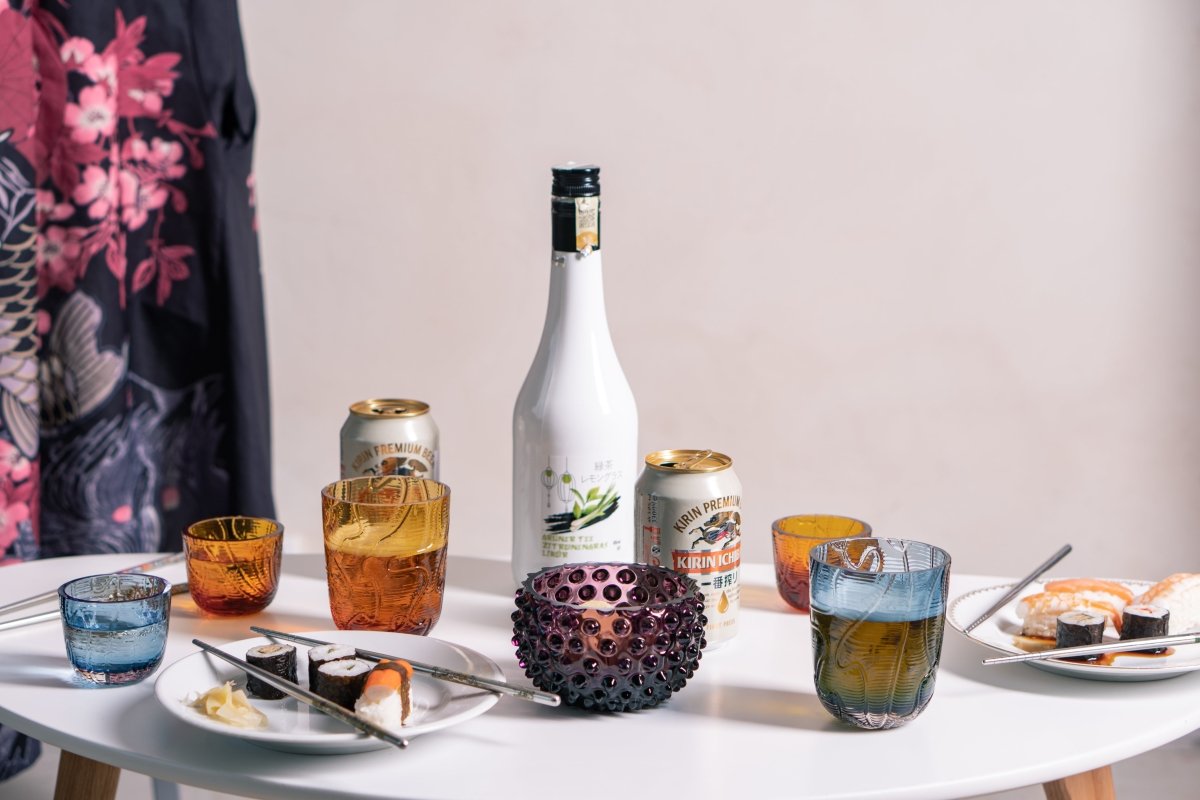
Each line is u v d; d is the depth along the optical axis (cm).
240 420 236
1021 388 246
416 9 246
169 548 239
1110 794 171
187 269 233
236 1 231
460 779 148
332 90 248
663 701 157
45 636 168
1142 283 242
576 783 148
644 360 250
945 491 249
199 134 230
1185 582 166
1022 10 238
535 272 250
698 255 247
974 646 167
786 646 168
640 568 161
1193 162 238
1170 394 244
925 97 241
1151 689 160
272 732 148
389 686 150
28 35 217
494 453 257
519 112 246
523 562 171
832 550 157
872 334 246
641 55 243
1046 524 249
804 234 245
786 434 250
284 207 251
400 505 164
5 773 233
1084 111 239
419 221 250
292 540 259
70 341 225
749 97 243
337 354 256
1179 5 236
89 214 222
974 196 242
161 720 155
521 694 153
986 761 150
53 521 230
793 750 152
